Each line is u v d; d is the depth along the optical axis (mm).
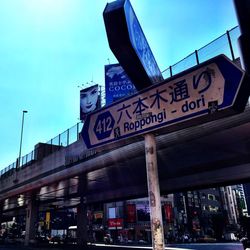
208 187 26953
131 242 67125
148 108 6090
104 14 5246
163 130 5902
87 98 40250
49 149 31031
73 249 35531
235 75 4766
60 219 56281
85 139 7250
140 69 5867
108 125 6805
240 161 22109
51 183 29578
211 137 17328
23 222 86562
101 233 73000
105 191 37344
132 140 6496
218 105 4926
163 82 5918
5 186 42844
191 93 5410
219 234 80438
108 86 30828
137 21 5926
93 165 22312
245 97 4965
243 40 1923
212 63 5160
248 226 29578
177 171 25531
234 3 2049
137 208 73688
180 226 81000
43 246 39500
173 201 82562
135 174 27484
